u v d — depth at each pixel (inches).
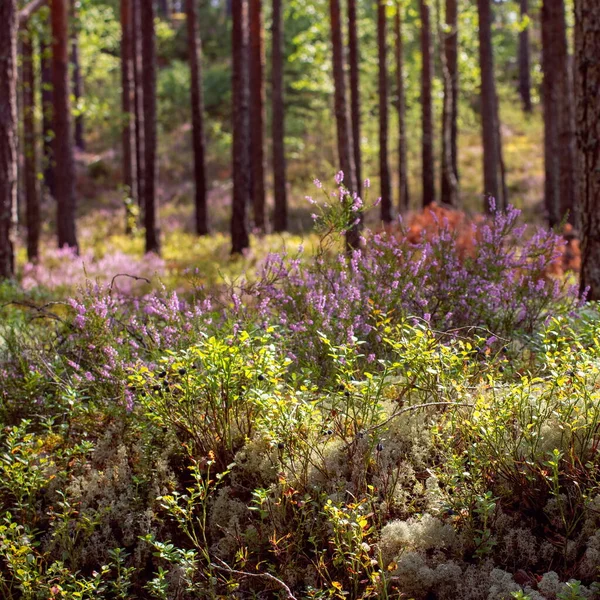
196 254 673.6
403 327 179.2
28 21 617.6
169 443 162.9
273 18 840.9
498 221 221.1
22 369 196.2
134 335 196.9
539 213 967.6
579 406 145.1
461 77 960.9
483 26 659.4
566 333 183.2
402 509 141.3
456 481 138.2
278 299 200.2
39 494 161.6
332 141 1330.0
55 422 188.7
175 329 178.4
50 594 133.7
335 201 200.1
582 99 251.4
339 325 183.6
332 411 155.6
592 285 254.1
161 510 152.7
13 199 430.9
